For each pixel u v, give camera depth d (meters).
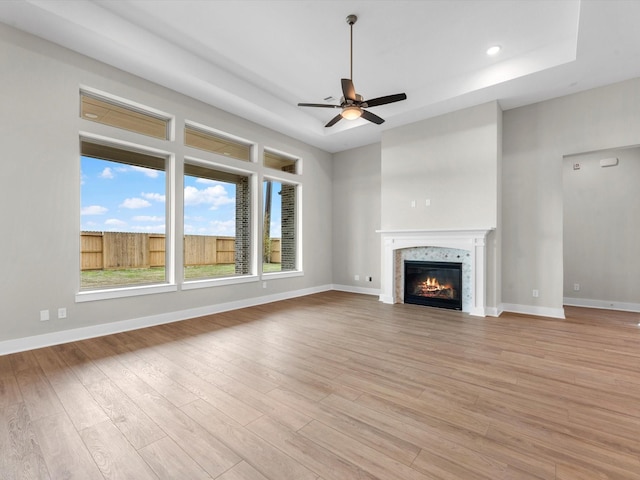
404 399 2.15
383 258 5.68
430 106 4.74
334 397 2.18
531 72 3.83
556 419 1.91
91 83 3.49
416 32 3.48
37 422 1.86
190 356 2.95
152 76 3.89
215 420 1.89
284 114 5.23
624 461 1.53
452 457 1.56
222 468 1.49
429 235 5.07
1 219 2.93
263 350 3.12
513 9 3.10
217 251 5.09
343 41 3.64
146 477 1.43
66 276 3.31
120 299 3.73
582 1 2.69
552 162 4.51
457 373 2.58
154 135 4.20
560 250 4.45
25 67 3.06
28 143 3.08
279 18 3.26
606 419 1.91
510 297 4.83
